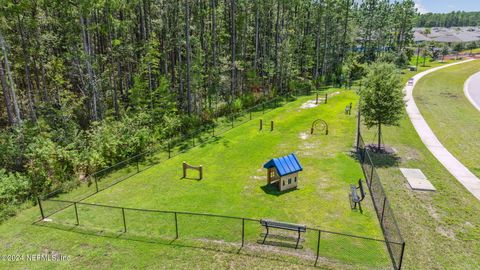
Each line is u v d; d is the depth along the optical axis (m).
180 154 22.89
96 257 11.70
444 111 31.83
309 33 55.59
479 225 12.99
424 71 58.97
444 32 129.12
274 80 47.03
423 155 20.69
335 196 15.88
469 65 66.75
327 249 11.81
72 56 25.22
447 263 10.83
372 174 16.56
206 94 36.97
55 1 23.92
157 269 10.98
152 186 17.81
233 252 11.78
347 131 26.62
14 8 21.98
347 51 63.41
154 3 36.03
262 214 14.41
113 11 28.52
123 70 36.03
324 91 44.75
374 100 20.53
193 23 36.50
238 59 43.97
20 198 16.45
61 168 18.45
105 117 26.48
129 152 21.86
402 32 73.69
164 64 37.12
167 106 29.05
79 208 15.46
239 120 31.45
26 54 26.14
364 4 68.50
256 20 40.47
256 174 18.98
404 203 14.76
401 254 10.20
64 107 25.27
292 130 27.59
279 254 11.60
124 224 13.21
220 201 15.80
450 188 16.16
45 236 13.16
